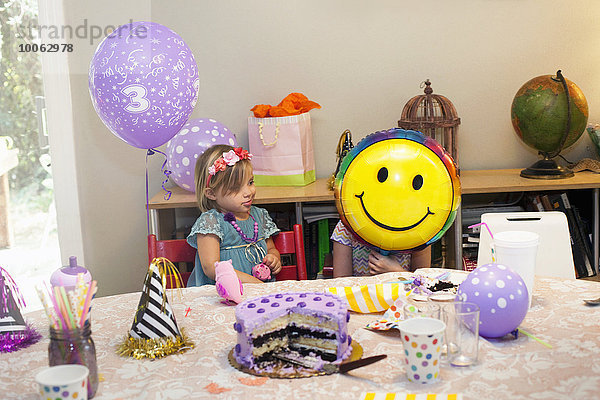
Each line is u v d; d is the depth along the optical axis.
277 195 2.35
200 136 2.38
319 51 2.66
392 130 1.58
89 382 1.00
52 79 2.60
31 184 3.04
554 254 1.76
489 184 2.38
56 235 3.17
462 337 1.07
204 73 2.66
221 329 1.27
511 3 2.64
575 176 2.46
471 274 1.19
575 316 1.26
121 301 1.47
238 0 2.61
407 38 2.65
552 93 2.36
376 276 1.55
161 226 2.43
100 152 2.68
